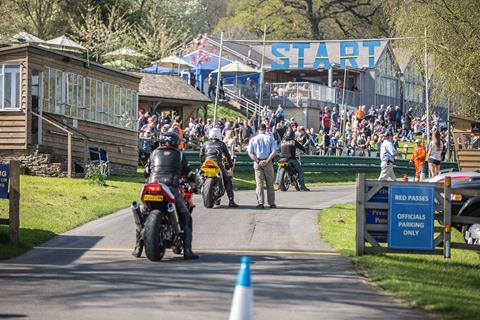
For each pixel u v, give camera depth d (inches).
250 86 5078.7
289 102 5118.1
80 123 2677.2
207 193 1776.6
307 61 5536.4
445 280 1019.9
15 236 1211.9
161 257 1106.1
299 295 873.5
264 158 1809.8
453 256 1263.5
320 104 5191.9
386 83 5974.4
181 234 1122.7
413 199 1179.9
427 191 1180.5
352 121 4402.1
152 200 1093.1
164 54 5413.4
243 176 2977.4
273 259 1138.0
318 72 5753.0
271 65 5521.7
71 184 2167.8
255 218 1611.7
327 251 1228.5
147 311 777.6
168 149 1132.5
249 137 3462.1
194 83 4574.3
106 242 1295.5
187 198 1160.2
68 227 1456.7
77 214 1609.3
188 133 3275.1
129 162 2960.1
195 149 3127.5
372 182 1183.6
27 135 2420.0
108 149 2815.0
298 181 2551.7
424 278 1019.9
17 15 5236.2
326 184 3070.9
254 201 2003.0
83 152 2662.4
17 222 1213.1
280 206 1878.7
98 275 982.4
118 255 1161.4
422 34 3499.0
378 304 837.8
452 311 809.5
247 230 1440.7
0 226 1391.5
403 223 1181.1
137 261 1103.6
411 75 6141.7
